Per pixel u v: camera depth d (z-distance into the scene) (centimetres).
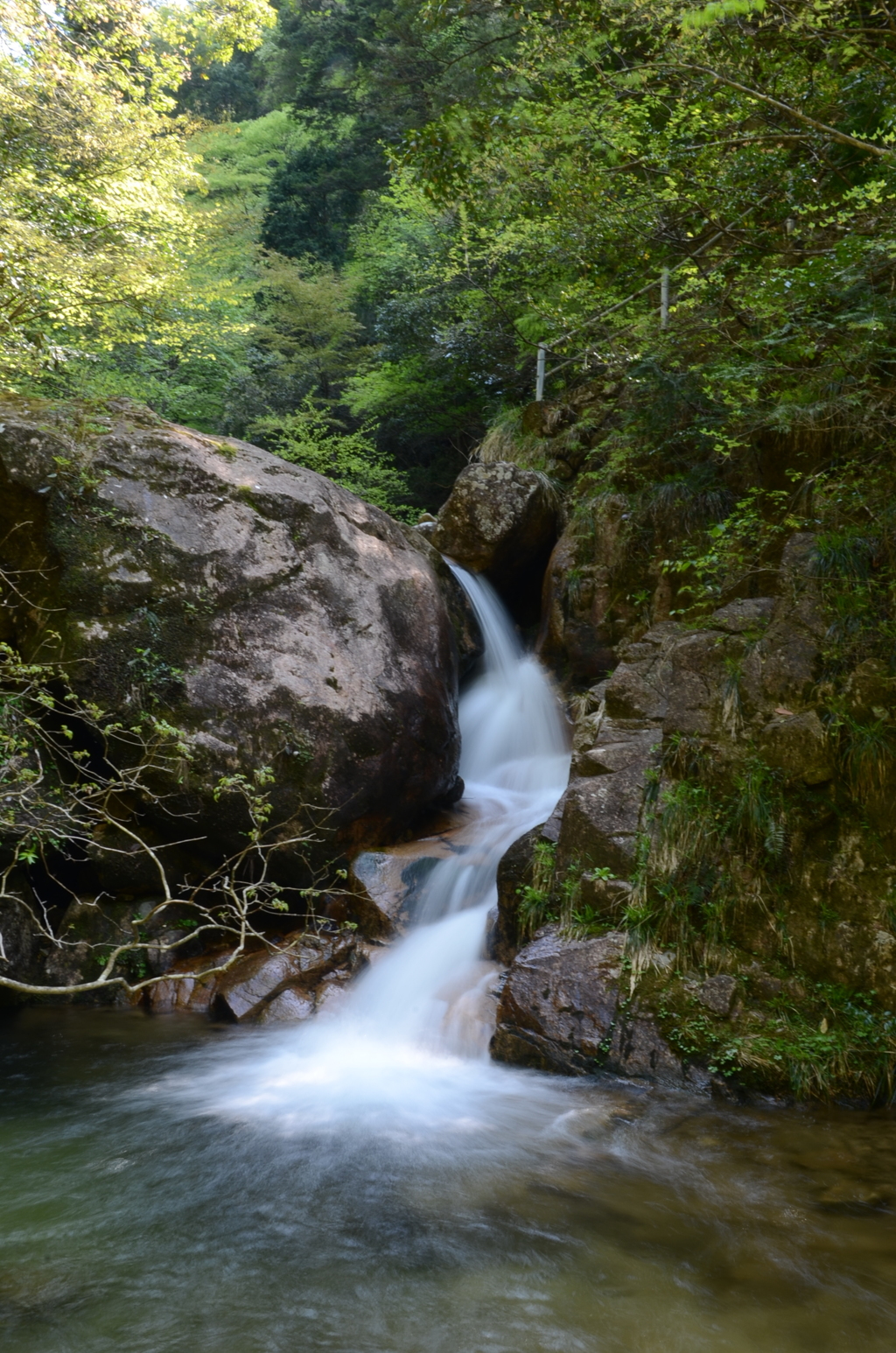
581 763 719
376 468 1909
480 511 1136
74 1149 492
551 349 1457
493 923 750
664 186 963
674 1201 432
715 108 872
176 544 769
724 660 678
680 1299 354
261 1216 420
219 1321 340
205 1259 383
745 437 923
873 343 707
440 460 2116
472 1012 662
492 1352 321
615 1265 378
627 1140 497
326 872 796
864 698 616
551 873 707
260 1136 508
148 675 742
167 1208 428
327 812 780
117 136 1171
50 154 1122
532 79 914
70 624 735
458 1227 409
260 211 2797
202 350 2023
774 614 687
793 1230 405
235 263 2442
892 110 732
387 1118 534
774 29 812
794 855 609
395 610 890
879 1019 559
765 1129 509
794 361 812
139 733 716
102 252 1124
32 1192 443
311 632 814
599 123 888
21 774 653
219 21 1328
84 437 778
